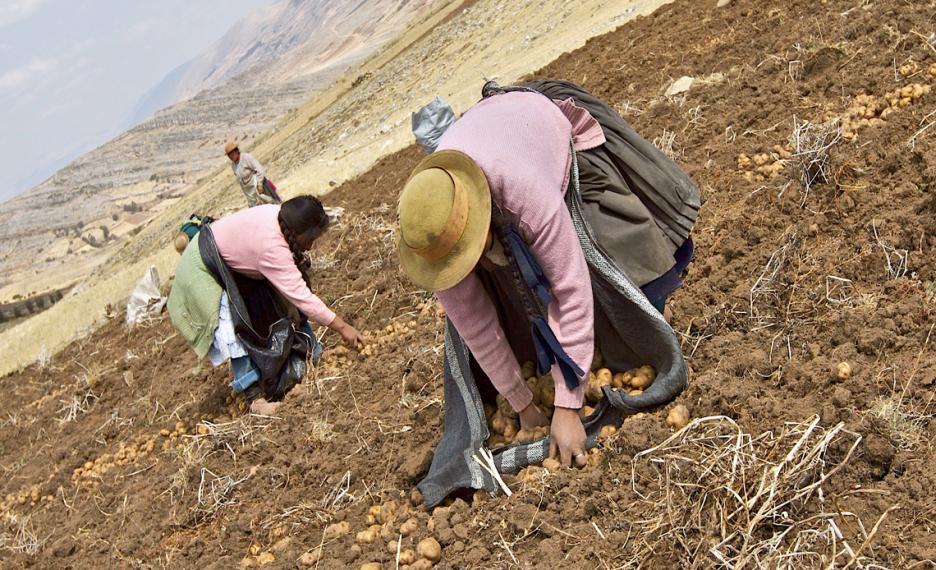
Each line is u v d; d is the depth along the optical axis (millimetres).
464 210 3098
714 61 7926
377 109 32094
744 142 5859
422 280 3240
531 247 3211
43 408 10023
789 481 2943
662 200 3668
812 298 4031
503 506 3508
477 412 3865
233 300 6055
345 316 7227
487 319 3584
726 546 2852
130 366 9570
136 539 5000
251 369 6199
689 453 3250
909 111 4922
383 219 9672
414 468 4203
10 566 5723
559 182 3293
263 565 4078
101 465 6852
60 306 21391
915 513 2768
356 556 3773
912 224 4074
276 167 39938
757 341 3957
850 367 3383
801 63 6277
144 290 9031
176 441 6398
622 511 3225
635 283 3594
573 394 3424
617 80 9500
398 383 5336
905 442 3006
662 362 3645
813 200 4723
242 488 5031
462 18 37188
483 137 3197
